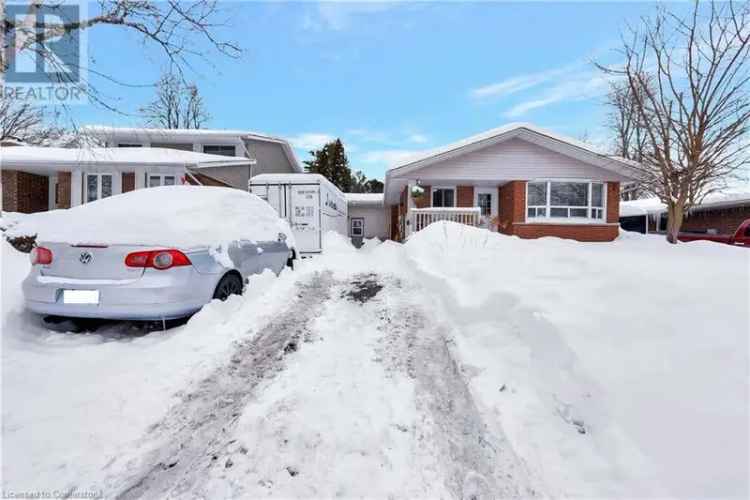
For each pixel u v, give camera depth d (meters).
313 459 1.85
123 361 2.89
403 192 15.87
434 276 5.17
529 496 1.61
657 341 2.20
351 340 3.36
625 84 8.95
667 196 7.78
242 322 3.69
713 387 1.79
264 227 5.43
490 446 1.94
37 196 14.01
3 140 13.55
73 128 6.51
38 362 2.81
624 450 1.73
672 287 2.66
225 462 1.84
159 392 2.47
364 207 24.38
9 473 1.73
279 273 5.64
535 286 3.44
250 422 2.14
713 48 6.75
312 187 9.85
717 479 1.44
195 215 4.07
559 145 12.30
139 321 3.78
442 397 2.40
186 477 1.75
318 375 2.68
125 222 3.51
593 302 2.84
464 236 7.96
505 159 12.66
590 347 2.35
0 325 3.21
